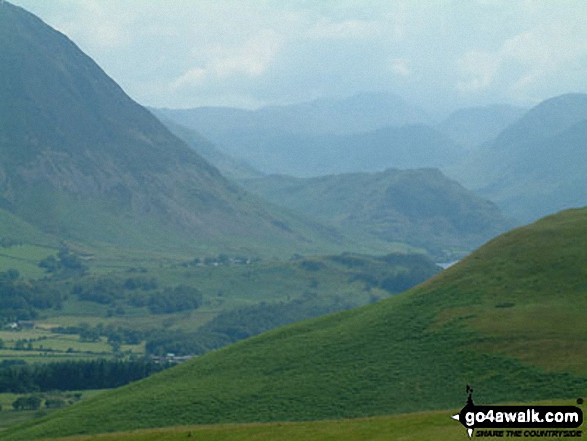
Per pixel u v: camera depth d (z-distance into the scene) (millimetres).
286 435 92688
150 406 148000
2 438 149875
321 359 160125
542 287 160500
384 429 88625
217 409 138750
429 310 168375
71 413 161250
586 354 127062
